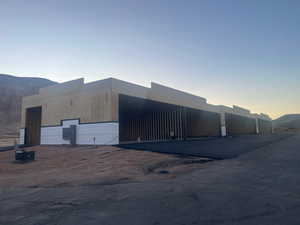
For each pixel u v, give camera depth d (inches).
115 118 767.1
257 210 162.9
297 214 153.3
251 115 2378.2
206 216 153.3
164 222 145.0
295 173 296.8
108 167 393.4
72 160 506.6
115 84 784.9
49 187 262.5
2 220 158.7
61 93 935.7
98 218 156.0
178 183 257.1
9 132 2529.5
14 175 366.3
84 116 829.2
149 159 449.7
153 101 1006.4
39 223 150.9
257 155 488.1
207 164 391.2
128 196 209.3
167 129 1226.6
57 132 924.6
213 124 1604.3
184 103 1248.2
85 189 244.1
